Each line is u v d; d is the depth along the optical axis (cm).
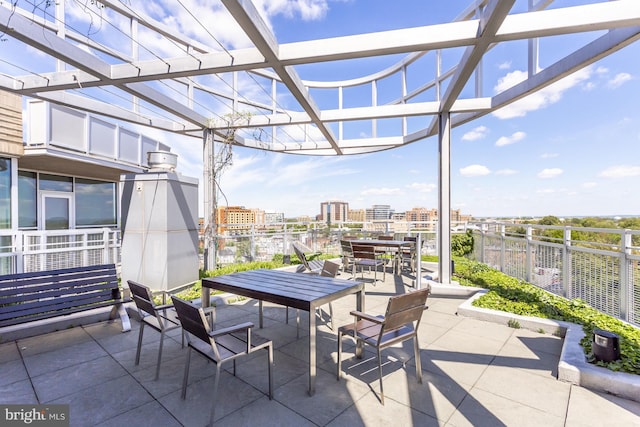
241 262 758
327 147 847
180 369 279
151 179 523
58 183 886
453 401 230
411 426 203
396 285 614
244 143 802
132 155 919
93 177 975
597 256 409
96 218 990
